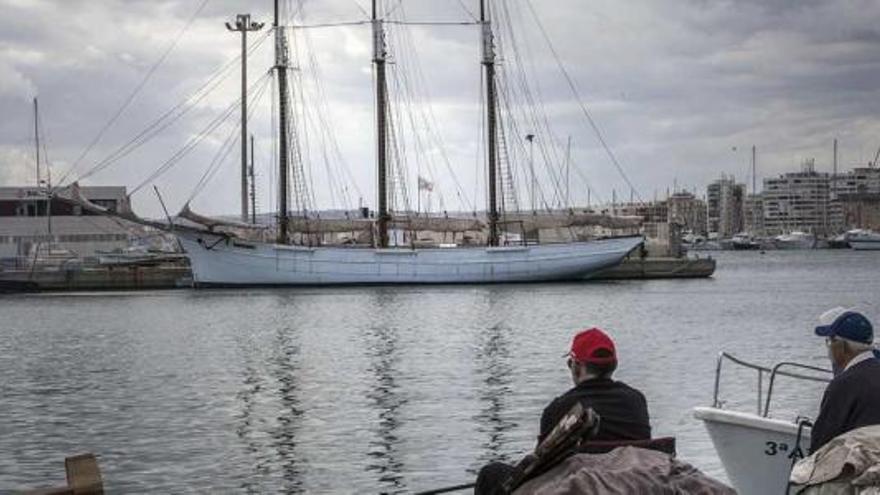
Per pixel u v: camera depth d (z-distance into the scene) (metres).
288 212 106.44
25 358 43.62
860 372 8.61
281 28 108.62
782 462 12.16
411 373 36.12
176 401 29.92
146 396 31.12
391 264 102.19
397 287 101.31
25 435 24.58
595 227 116.50
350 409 27.94
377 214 108.94
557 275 107.12
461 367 37.81
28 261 115.69
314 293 94.06
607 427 8.05
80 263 111.94
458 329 55.66
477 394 30.64
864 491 7.32
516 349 44.53
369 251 101.81
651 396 29.50
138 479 19.61
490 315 66.25
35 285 102.88
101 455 22.00
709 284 108.25
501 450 22.08
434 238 114.31
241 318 65.94
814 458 7.76
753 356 41.19
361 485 18.98
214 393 31.50
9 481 19.72
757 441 12.30
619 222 114.94
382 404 28.80
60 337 54.28
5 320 67.75
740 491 12.57
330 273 101.44
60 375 37.16
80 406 29.30
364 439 23.48
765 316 64.25
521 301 81.00
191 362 40.81
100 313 73.12
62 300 89.00
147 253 128.75
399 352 43.69
